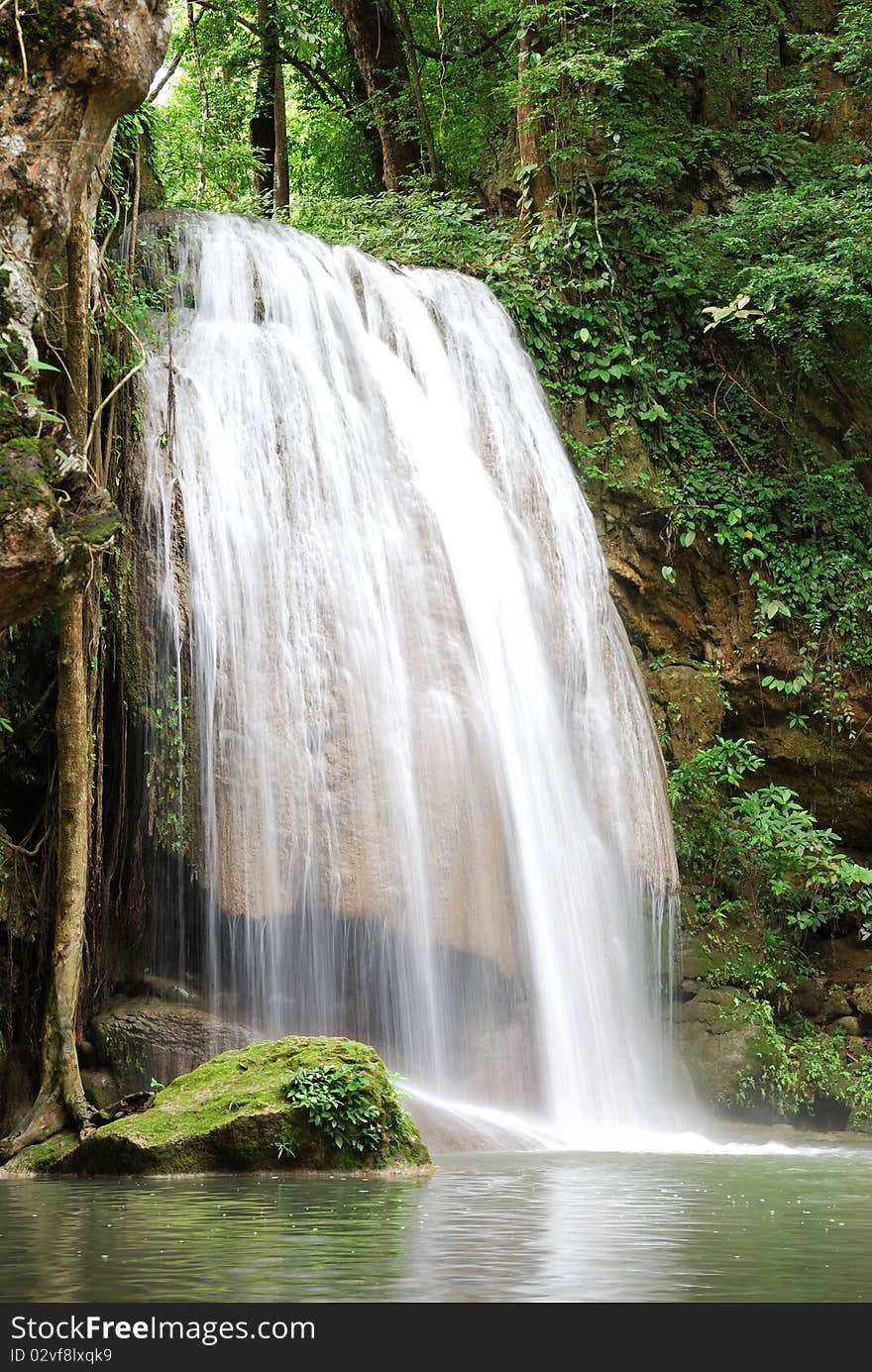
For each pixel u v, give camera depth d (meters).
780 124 20.28
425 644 12.73
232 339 13.16
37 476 7.43
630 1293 3.95
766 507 17.73
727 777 15.86
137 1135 7.82
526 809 12.84
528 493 15.17
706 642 17.22
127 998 11.05
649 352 17.98
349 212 19.22
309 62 25.59
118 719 11.47
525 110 18.83
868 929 15.99
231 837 11.17
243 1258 4.55
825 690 17.34
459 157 22.80
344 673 12.07
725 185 19.62
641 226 18.44
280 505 12.46
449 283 16.20
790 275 17.61
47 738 11.20
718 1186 7.12
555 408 17.03
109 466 11.57
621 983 13.21
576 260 17.91
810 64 20.06
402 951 11.58
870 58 19.88
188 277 13.80
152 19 9.37
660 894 13.91
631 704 14.71
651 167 18.62
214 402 12.56
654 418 17.55
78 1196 6.63
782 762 17.25
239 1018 10.88
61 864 10.04
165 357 12.67
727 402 18.42
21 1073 10.37
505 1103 11.73
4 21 8.79
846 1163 8.93
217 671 11.55
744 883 15.89
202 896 11.10
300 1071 8.07
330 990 11.30
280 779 11.48
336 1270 4.30
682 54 19.53
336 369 14.05
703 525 17.42
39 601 7.68
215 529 11.94
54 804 11.00
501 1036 11.95
